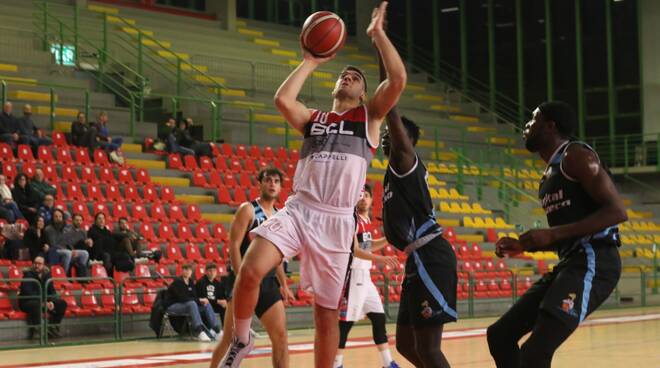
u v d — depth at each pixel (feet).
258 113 105.40
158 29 115.65
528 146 22.93
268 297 28.35
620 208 21.04
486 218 102.89
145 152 85.81
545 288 22.49
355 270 35.68
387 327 68.95
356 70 22.30
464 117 131.75
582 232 20.99
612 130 132.05
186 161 85.51
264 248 21.24
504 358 22.93
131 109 88.17
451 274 25.16
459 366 41.50
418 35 146.30
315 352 22.44
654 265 102.37
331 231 21.49
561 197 22.00
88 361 46.24
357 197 21.83
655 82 128.88
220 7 129.49
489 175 112.06
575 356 45.80
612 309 91.50
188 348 53.72
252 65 112.68
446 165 111.45
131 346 55.21
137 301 64.23
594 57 134.00
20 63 91.66
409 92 132.98
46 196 64.13
